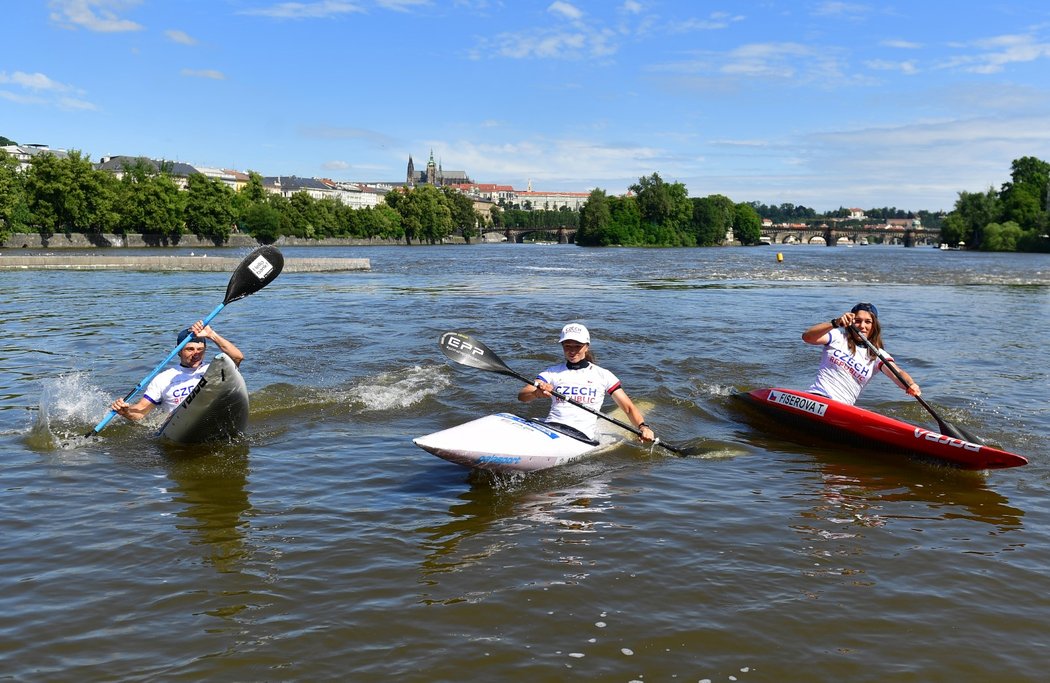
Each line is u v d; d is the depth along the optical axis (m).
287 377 9.45
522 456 5.75
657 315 17.19
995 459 5.85
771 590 3.88
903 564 4.21
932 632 3.48
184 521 4.79
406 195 130.88
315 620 3.55
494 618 3.58
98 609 3.64
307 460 6.16
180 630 3.45
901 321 16.66
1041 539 4.60
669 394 8.80
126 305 18.31
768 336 13.66
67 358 10.66
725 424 7.68
